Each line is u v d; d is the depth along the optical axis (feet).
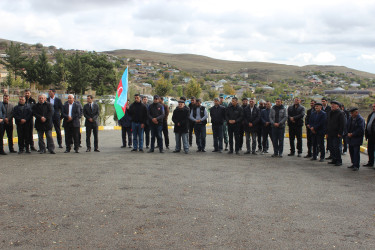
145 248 14.21
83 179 26.37
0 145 39.37
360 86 487.61
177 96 250.57
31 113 40.91
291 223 17.57
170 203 20.47
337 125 36.94
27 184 24.40
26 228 16.15
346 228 17.10
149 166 32.81
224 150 49.73
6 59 234.99
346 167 36.22
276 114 42.45
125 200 20.86
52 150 41.14
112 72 250.78
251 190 24.29
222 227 16.72
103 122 97.25
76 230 16.01
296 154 46.52
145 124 45.24
